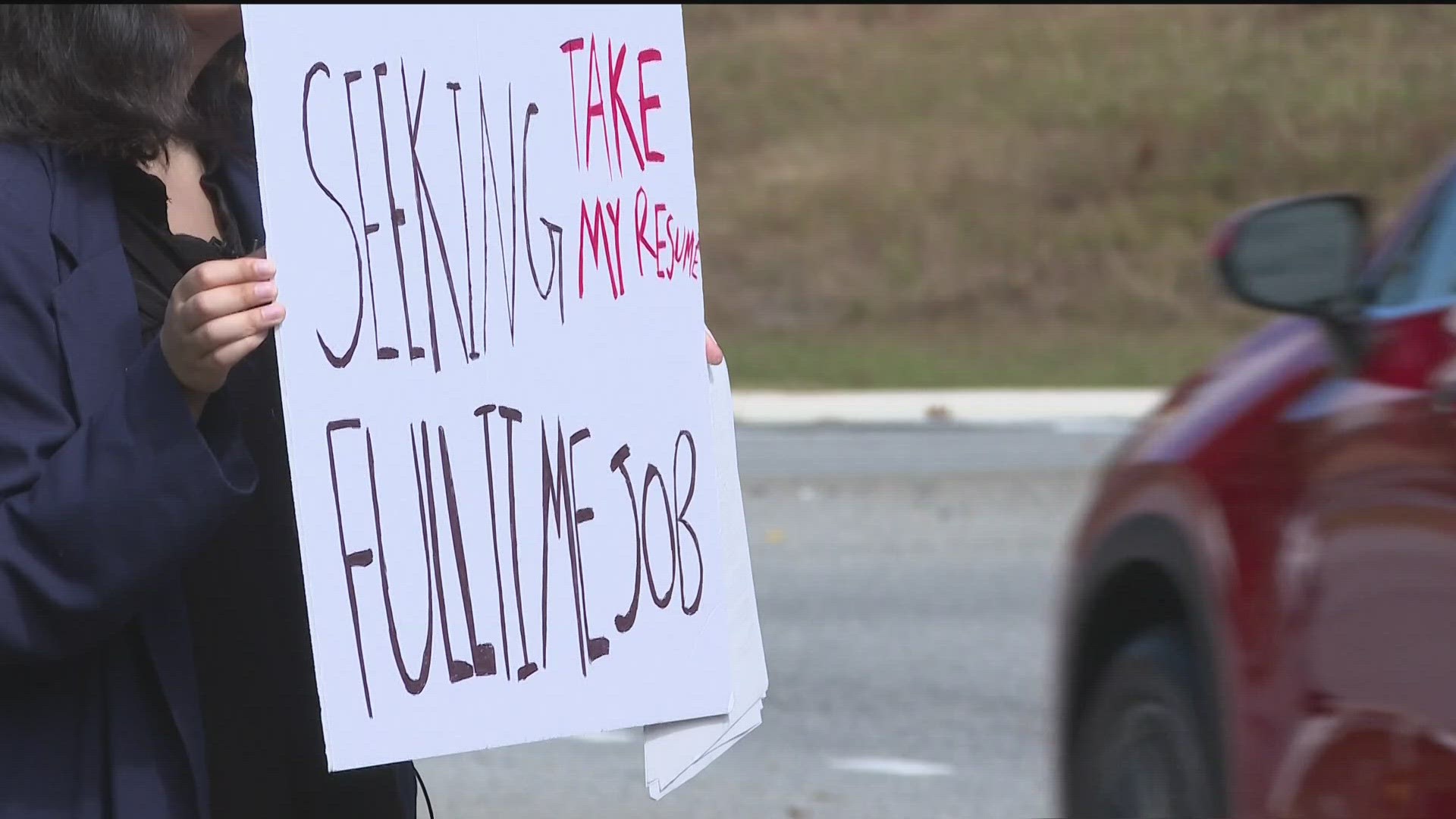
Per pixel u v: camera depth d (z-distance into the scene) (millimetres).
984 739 14906
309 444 4777
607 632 5207
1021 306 60688
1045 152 69000
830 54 80750
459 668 4977
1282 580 7336
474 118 4996
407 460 4898
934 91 75812
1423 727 6285
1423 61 71125
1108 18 79500
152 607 4961
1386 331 7133
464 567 4984
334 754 4820
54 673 4941
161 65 5090
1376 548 6664
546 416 5105
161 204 5176
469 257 4973
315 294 4777
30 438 4742
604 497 5195
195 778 4984
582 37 5148
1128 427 38594
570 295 5145
